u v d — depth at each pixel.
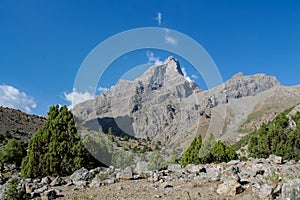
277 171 11.98
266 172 11.60
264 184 9.77
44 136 17.84
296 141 23.50
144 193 9.98
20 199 9.15
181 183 11.26
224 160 21.75
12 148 29.42
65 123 17.98
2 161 28.12
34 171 17.33
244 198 8.85
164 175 12.98
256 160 14.66
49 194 9.84
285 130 25.08
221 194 9.37
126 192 10.21
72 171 17.19
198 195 9.32
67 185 11.92
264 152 24.58
